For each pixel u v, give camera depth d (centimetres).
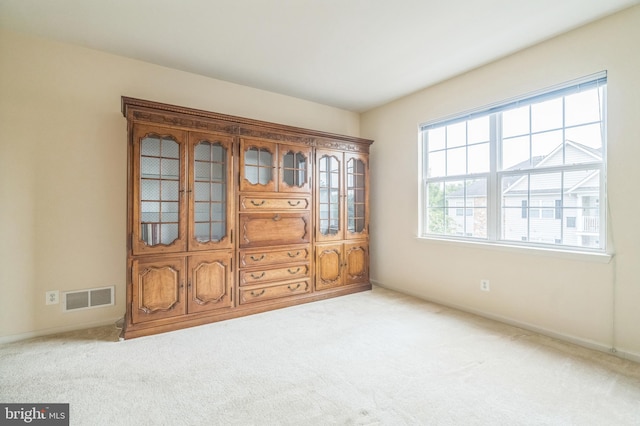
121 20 235
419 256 373
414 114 379
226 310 303
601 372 201
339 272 386
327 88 367
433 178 365
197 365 211
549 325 260
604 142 235
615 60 224
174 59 297
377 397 175
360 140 400
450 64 305
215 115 294
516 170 289
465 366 209
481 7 217
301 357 222
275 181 334
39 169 259
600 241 237
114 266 290
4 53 246
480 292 311
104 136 285
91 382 189
